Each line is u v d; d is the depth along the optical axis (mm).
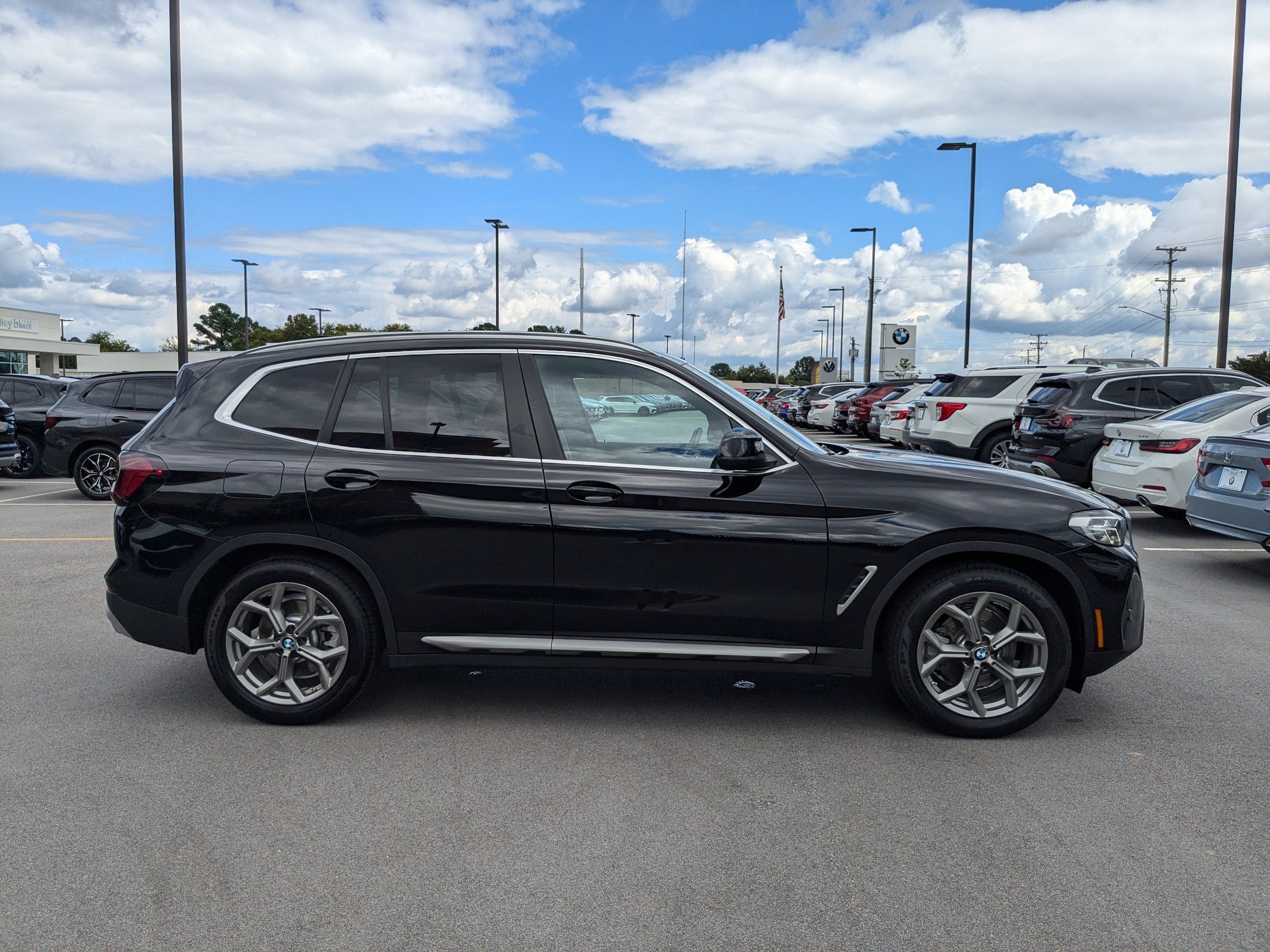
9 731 4105
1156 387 11492
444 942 2545
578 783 3588
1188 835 3191
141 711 4363
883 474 4086
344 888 2820
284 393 4219
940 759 3854
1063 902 2754
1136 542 9445
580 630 4059
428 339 4246
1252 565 8242
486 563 4020
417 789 3529
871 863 2986
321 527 4023
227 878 2873
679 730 4176
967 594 3980
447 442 4102
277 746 3953
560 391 4145
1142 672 5070
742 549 3977
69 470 12539
